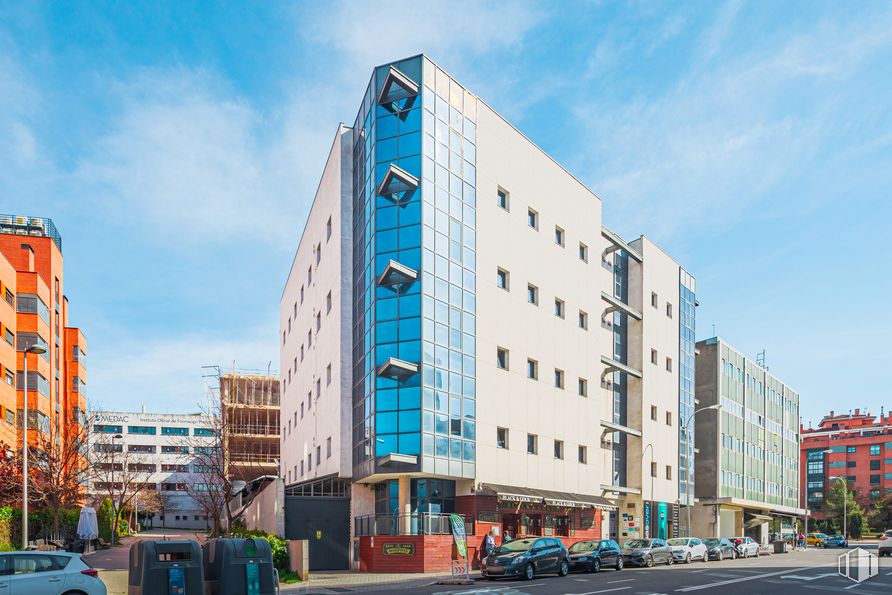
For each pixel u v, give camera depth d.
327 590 21.89
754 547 49.12
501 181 38.12
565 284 42.50
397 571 28.97
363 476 33.03
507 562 25.34
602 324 48.81
